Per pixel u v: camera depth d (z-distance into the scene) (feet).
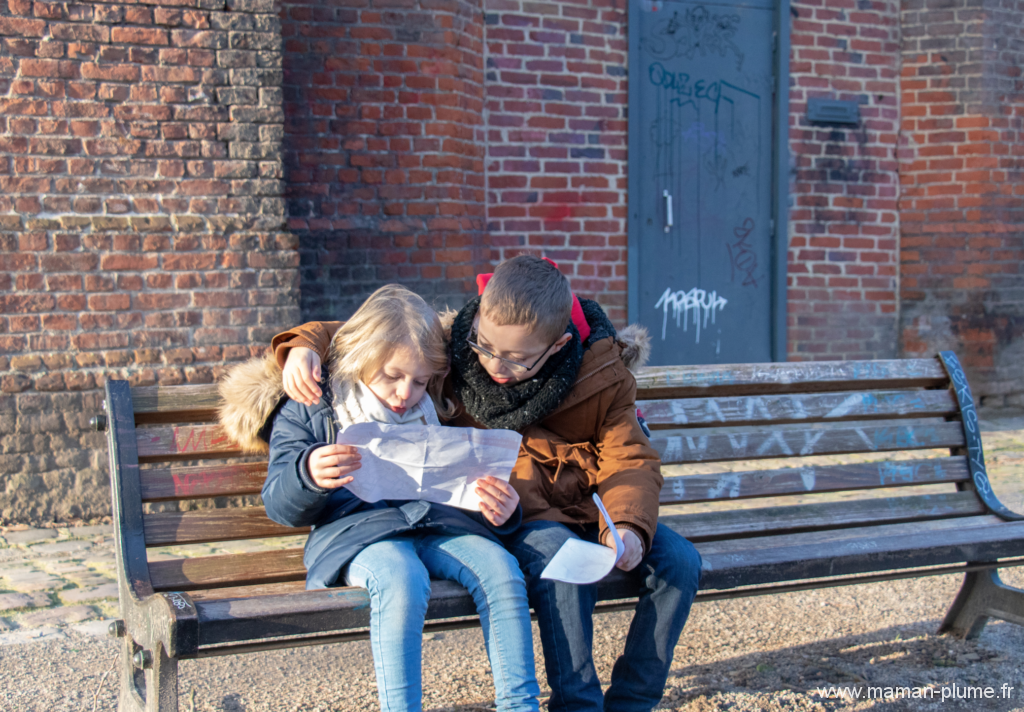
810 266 21.09
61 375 13.00
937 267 21.47
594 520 6.94
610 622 9.70
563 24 18.90
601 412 6.94
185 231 13.37
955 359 9.39
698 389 8.57
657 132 20.03
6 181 12.62
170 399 7.23
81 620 9.54
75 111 12.82
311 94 16.40
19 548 12.00
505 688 5.67
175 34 13.12
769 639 9.12
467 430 6.12
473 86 17.92
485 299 6.26
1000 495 14.28
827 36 20.68
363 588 5.90
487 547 6.11
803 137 20.79
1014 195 21.48
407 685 5.50
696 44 20.11
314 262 16.46
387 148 16.80
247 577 6.75
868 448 8.94
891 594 10.48
